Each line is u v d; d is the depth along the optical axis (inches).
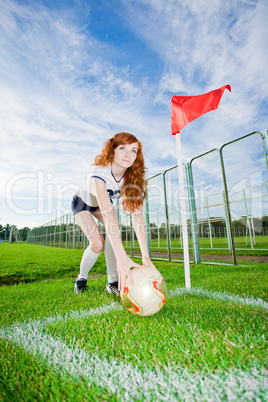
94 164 81.9
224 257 257.8
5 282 159.8
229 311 61.6
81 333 52.0
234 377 33.3
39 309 76.0
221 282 106.3
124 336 49.6
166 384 32.6
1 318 66.9
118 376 35.5
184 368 36.7
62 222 701.3
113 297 88.0
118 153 75.2
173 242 429.7
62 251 478.6
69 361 40.3
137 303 58.2
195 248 206.5
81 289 100.1
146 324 56.0
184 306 69.0
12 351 44.7
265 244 354.0
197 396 30.1
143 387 32.7
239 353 39.4
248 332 46.9
